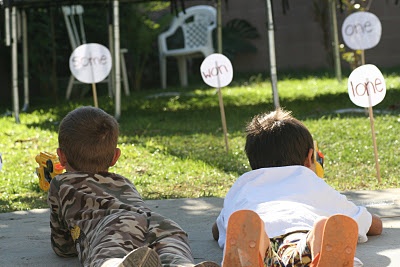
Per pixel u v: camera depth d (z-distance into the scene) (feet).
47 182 20.36
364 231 14.94
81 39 60.80
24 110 48.83
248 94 51.75
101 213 13.52
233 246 10.94
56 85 56.39
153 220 13.23
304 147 14.05
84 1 49.44
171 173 26.43
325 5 67.26
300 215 12.59
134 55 63.41
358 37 36.70
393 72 61.67
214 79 29.43
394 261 14.08
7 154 31.19
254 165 14.33
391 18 68.08
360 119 35.81
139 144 32.32
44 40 57.82
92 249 12.53
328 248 10.77
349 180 24.23
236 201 13.48
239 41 71.36
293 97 48.01
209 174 26.22
